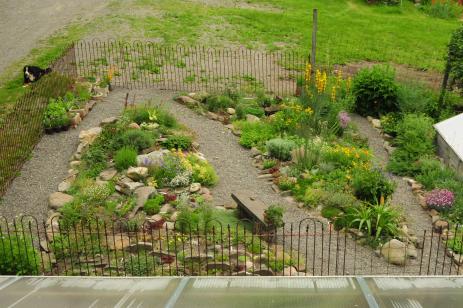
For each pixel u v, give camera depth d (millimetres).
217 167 12336
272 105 15656
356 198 10945
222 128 14430
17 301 4492
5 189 10797
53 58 18953
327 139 13711
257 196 11094
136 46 20391
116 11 24797
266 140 13555
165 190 10719
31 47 20359
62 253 8398
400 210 10766
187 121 14648
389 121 15172
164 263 8250
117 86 16781
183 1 26953
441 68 19953
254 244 8812
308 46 21469
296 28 23453
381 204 10172
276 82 17938
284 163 12539
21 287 4793
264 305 4293
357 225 9898
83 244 8539
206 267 8102
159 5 25922
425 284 4625
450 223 10430
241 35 22281
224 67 18531
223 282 4789
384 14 27344
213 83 17453
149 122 13648
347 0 29031
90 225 9102
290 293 4504
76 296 4570
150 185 10703
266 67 18781
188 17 24188
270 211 9102
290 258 8445
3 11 24984
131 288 4715
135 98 15820
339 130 14461
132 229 9031
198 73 18219
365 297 4379
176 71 18312
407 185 12266
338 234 9492
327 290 4555
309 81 15852
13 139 12609
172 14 24516
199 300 4410
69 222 9039
